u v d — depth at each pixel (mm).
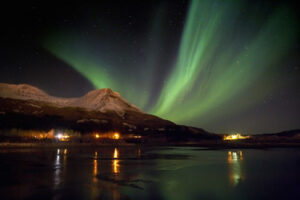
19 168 25750
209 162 33812
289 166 29547
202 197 15055
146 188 17156
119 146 79625
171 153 50656
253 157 41969
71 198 14008
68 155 41344
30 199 13695
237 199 14703
